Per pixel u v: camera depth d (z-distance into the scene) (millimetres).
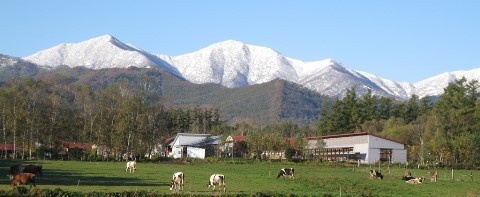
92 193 46812
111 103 148875
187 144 159875
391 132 165250
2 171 74312
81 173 77438
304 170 101250
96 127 140750
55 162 108375
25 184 52094
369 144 139000
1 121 131000
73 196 45625
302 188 62062
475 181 81000
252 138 139750
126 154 134875
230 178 75938
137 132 137250
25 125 128125
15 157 125438
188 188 58469
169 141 181500
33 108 130875
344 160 140250
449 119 156875
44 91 148875
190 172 87625
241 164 119438
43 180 61656
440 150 127812
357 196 54344
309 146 142875
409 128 164250
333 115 198500
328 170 102500
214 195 49500
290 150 134250
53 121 134500
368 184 69625
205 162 122875
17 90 132000
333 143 150500
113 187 55781
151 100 165125
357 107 197875
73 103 155375
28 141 130125
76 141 157375
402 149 141000
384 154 140000
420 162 128250
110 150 140625
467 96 166375
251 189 58875
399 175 89500
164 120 164500
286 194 51781
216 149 157500
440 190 65312
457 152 127000
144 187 57500
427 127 158125
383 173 96375
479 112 154875
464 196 59062
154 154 155250
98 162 115438
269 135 140875
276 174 86562
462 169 119312
